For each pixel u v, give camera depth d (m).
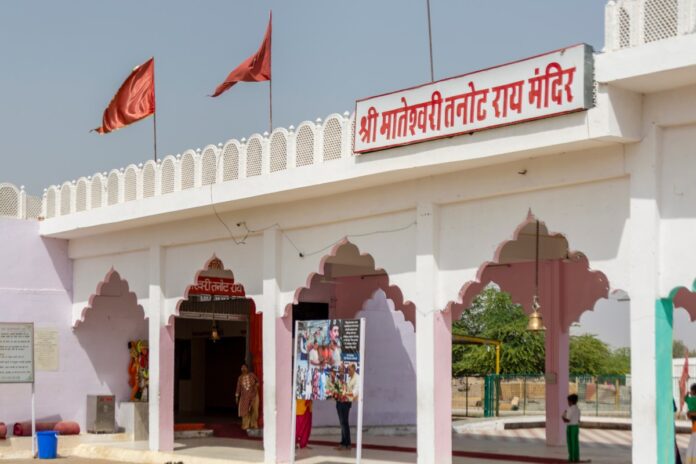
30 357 14.03
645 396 8.55
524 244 13.66
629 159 8.78
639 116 8.66
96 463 13.46
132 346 16.55
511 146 9.15
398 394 17.66
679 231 8.49
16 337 13.94
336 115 11.09
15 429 14.80
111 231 15.08
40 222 15.69
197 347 22.36
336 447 14.28
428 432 10.48
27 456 14.40
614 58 8.31
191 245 13.95
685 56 7.82
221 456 13.19
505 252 13.45
